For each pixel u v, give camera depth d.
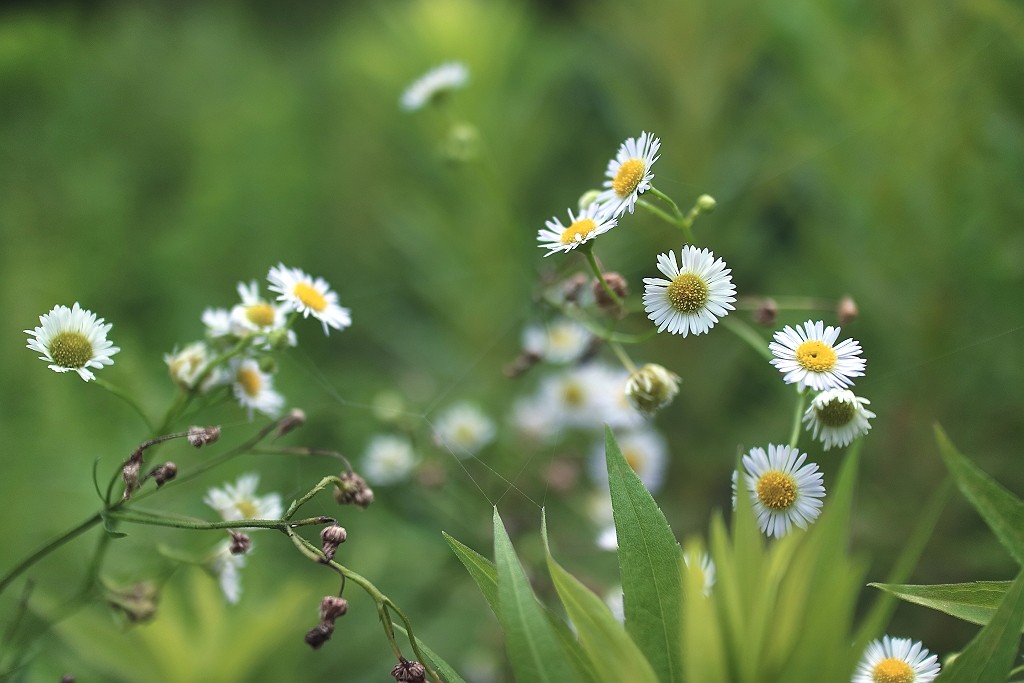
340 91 1.40
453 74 0.81
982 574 0.66
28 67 1.38
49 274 0.98
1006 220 0.70
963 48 0.72
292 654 0.64
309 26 1.82
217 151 1.28
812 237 0.82
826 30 0.81
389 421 0.71
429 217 1.03
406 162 1.20
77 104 1.38
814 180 0.83
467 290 0.99
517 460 0.69
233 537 0.52
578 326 0.68
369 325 1.07
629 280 0.74
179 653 0.61
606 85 1.02
